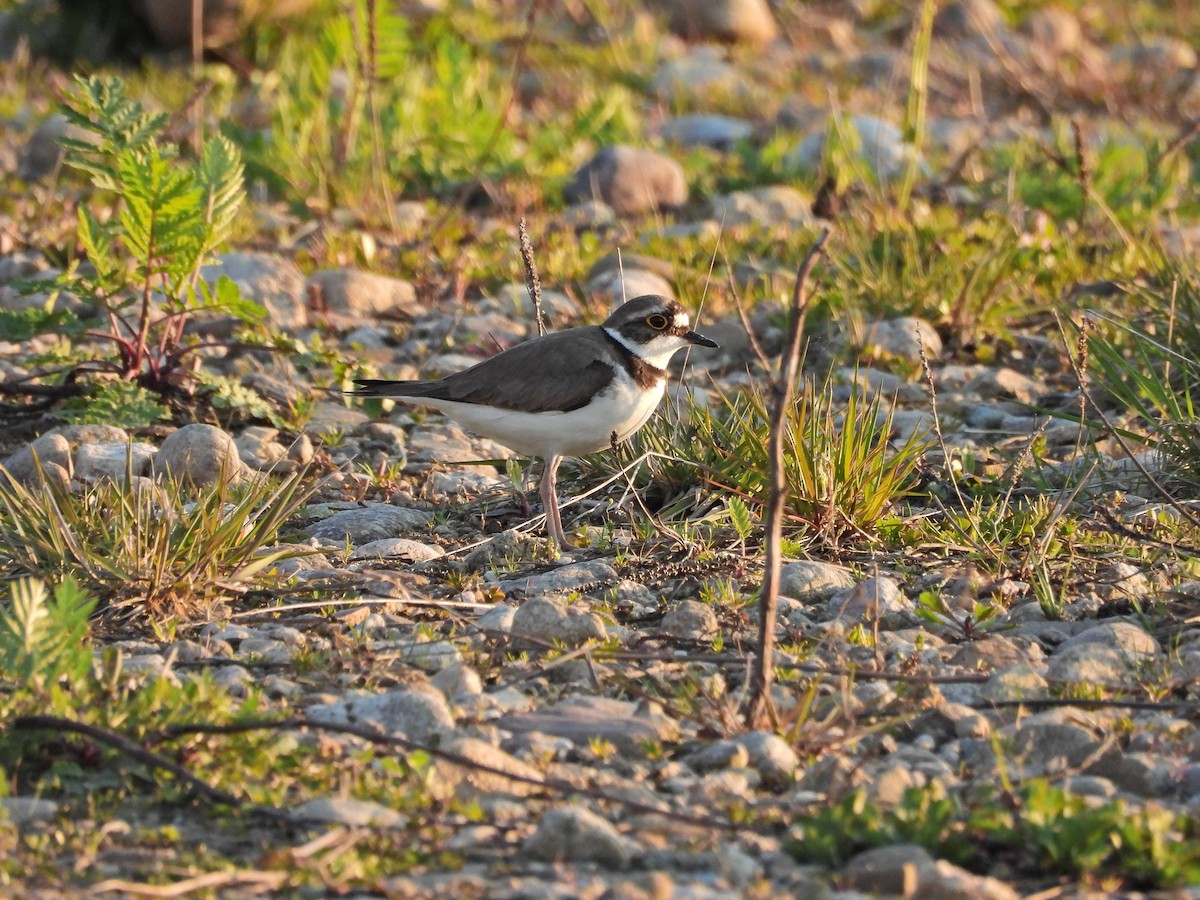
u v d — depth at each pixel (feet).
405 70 79.10
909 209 64.64
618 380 35.94
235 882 19.88
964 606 30.81
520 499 38.11
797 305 23.53
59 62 89.61
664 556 33.65
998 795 22.29
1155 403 40.32
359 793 22.54
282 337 44.86
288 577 31.99
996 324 53.72
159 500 32.58
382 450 43.24
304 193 68.08
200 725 23.08
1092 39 107.55
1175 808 22.39
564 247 62.18
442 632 29.55
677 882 20.21
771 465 24.06
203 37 87.66
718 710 24.57
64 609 24.94
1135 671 27.09
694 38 102.06
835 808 21.31
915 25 71.20
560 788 22.02
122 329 49.57
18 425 43.39
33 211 63.52
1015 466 36.78
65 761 22.86
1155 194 68.44
